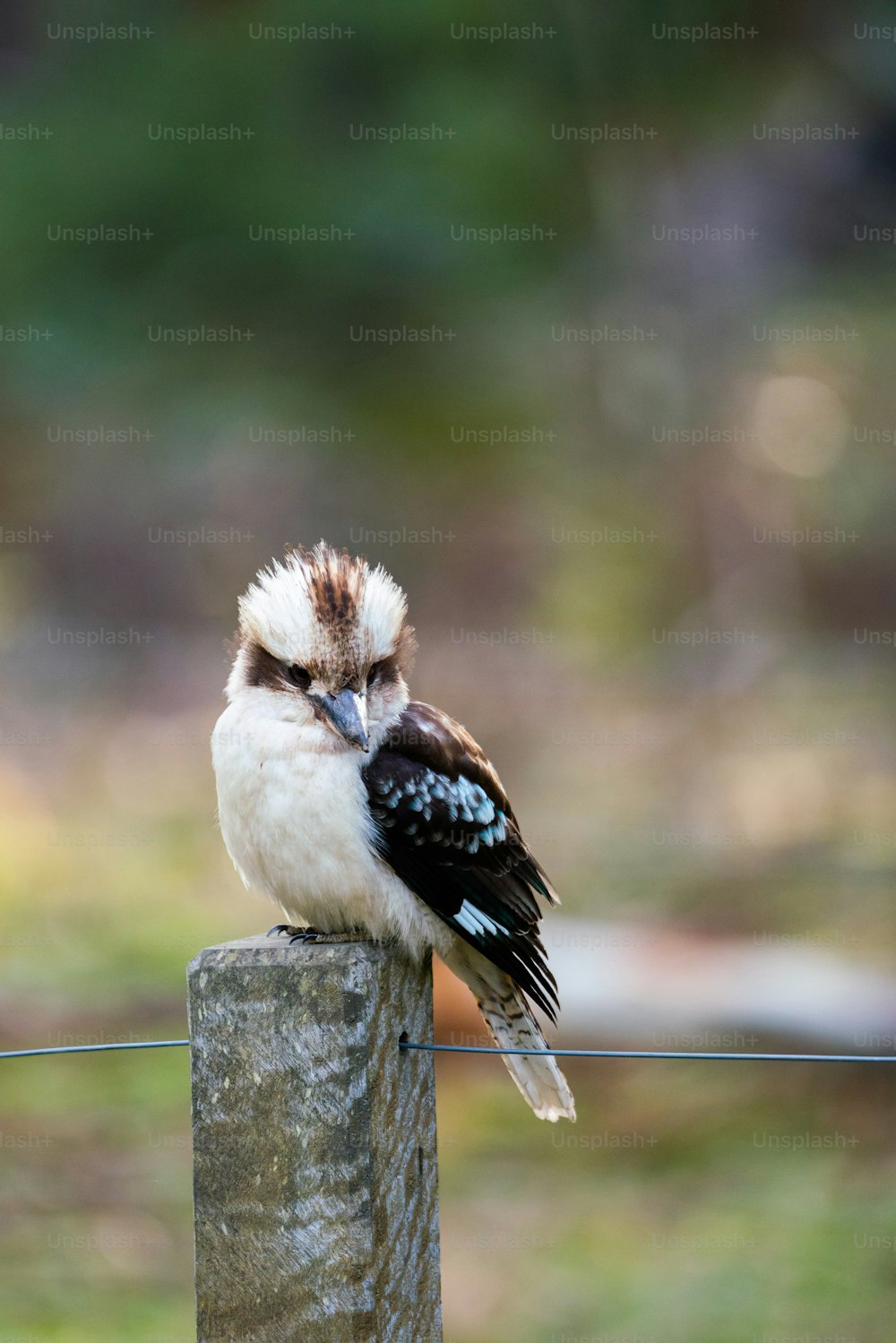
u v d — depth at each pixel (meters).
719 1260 7.79
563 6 16.05
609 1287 7.64
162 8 16.02
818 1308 7.35
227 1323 3.62
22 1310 7.29
